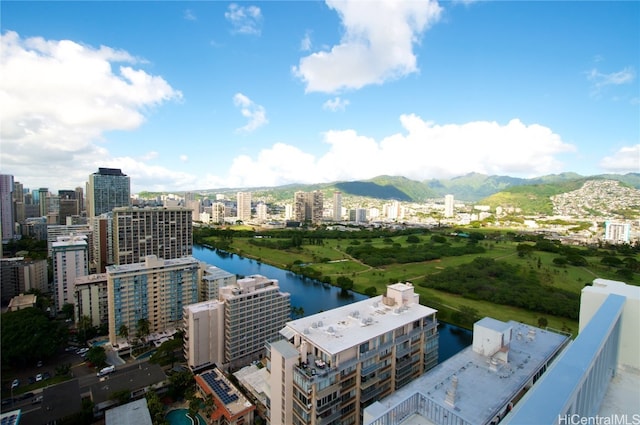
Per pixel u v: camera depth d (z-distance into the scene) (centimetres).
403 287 10044
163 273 15575
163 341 14812
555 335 7850
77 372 12719
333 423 7306
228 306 12719
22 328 13400
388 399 5612
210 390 10619
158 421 9500
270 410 8094
